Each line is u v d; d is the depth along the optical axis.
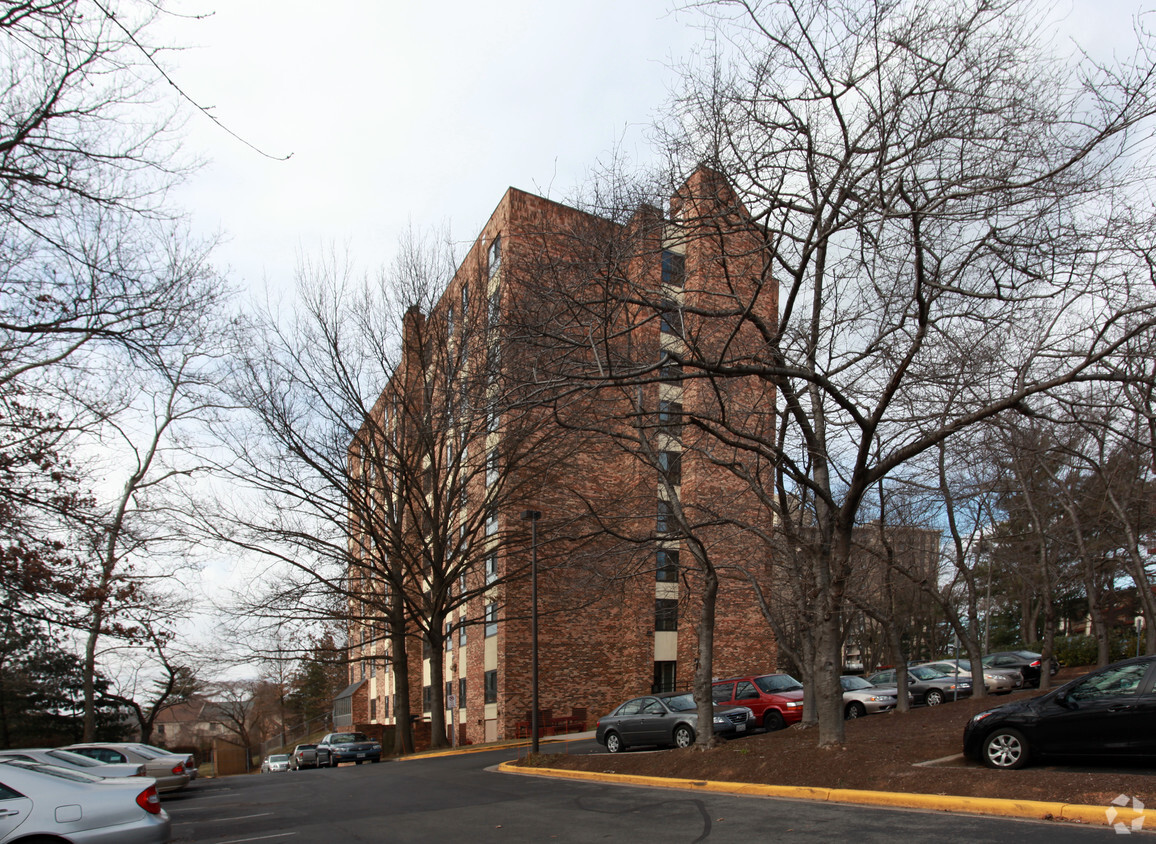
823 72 11.48
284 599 27.41
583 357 13.55
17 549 15.79
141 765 15.63
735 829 9.56
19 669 31.11
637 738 19.95
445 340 26.47
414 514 29.78
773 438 16.17
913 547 24.70
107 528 17.19
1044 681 20.58
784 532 14.52
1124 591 38.03
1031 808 9.09
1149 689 10.19
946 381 12.51
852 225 11.70
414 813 12.70
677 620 29.16
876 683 25.78
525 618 29.33
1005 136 10.53
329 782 19.89
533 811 12.10
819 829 9.16
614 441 17.19
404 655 30.73
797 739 15.02
